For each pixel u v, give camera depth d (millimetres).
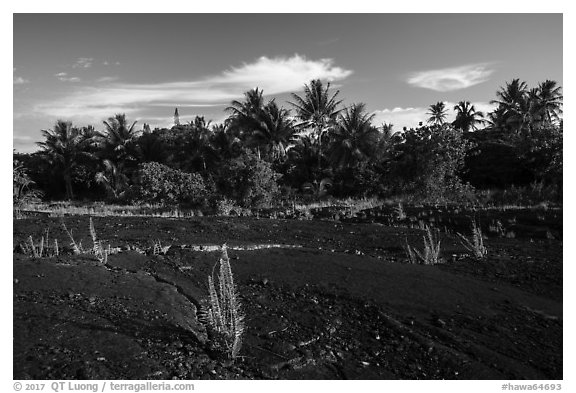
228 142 32688
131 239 7703
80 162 41062
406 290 5211
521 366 3723
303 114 34125
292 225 9305
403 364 3818
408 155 17922
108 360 3525
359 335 4305
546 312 4652
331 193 25859
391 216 10938
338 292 5176
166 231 8461
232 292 4152
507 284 5453
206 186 17469
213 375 3510
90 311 4348
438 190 16891
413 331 4301
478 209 10562
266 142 33219
